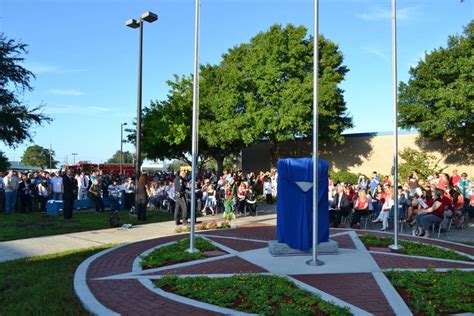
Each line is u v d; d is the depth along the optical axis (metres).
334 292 6.09
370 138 32.06
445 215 12.45
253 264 7.92
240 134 30.59
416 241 10.73
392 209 13.28
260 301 5.41
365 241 10.30
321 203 9.01
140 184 15.39
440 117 24.53
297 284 6.41
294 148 36.41
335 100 29.52
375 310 5.34
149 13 15.95
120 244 10.20
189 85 34.25
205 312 5.19
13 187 17.09
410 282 6.41
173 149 36.94
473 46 23.52
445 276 6.82
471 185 16.91
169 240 10.69
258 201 24.59
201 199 17.89
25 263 8.12
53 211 16.67
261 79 29.81
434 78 25.22
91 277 6.92
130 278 6.84
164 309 5.31
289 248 8.77
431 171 25.48
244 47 34.84
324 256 8.64
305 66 31.20
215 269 7.53
